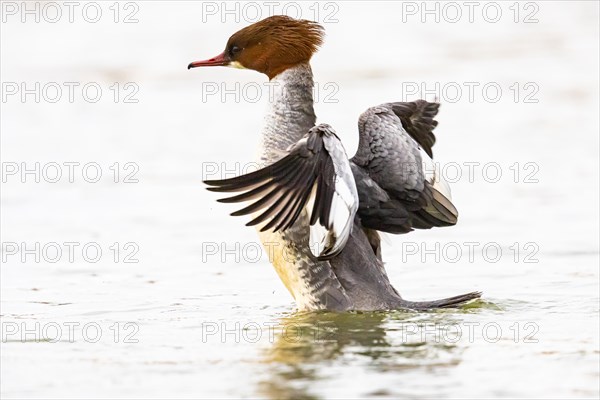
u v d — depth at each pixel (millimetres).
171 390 8430
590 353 9297
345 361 9133
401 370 8836
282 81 11688
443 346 9570
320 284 10875
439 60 24703
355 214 10461
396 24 27750
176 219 15141
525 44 25953
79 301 11578
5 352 9586
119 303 11492
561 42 26031
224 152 18531
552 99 21828
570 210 15195
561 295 11453
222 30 26328
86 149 18891
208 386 8500
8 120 20969
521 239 13898
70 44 25656
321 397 8148
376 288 10883
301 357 9289
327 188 9938
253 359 9258
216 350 9578
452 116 20938
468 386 8391
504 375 8688
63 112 21547
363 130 11156
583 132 19547
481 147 18719
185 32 26281
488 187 16500
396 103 11742
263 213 9586
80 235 14398
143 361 9266
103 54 25062
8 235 14398
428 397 8141
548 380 8562
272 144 11492
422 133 11961
